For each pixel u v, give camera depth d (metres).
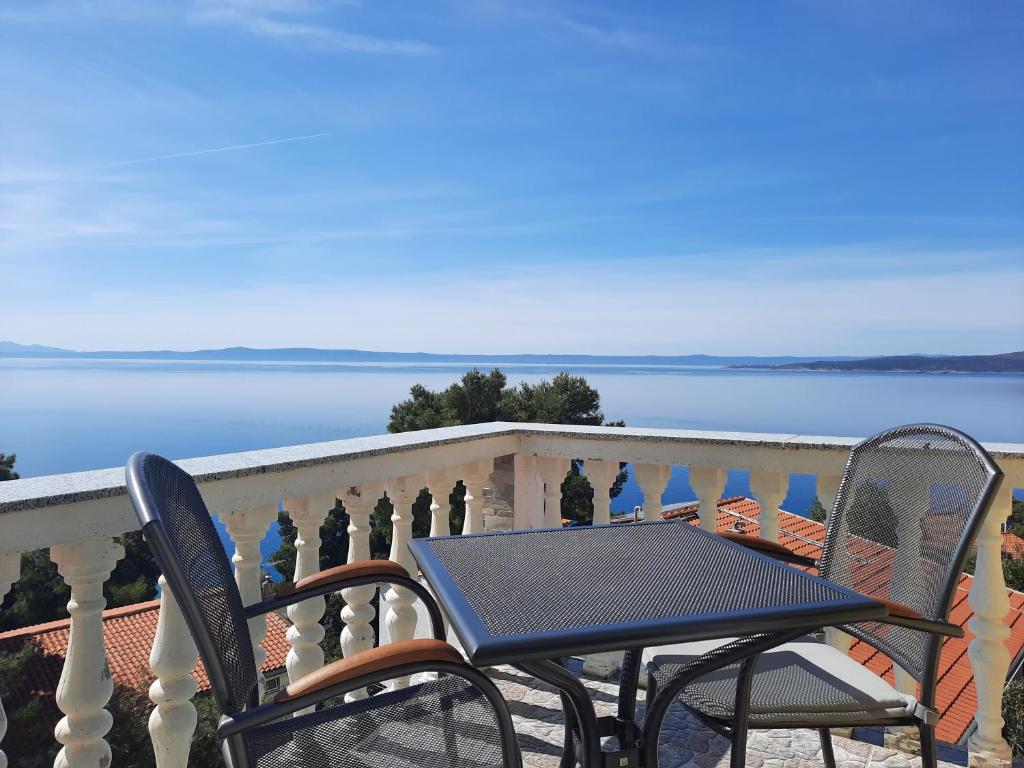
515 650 1.17
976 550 2.46
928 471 1.88
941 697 5.12
